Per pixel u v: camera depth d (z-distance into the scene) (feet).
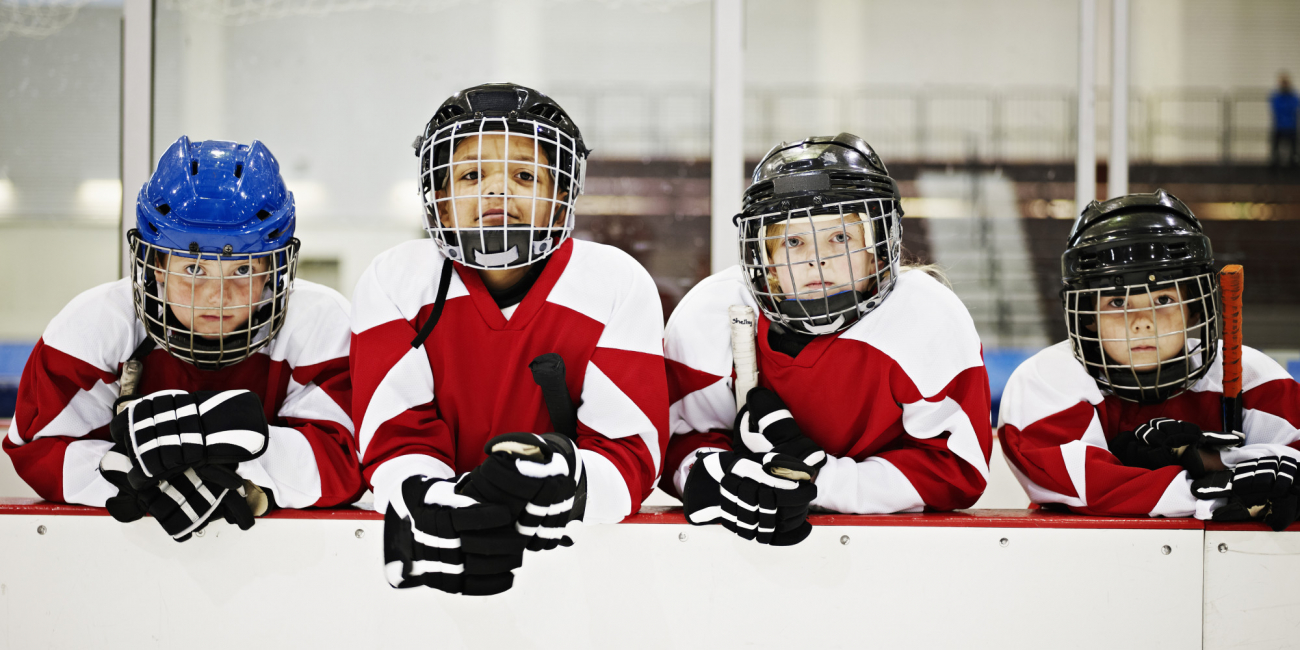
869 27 6.92
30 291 6.72
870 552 3.50
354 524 3.46
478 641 3.48
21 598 3.49
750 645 3.49
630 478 3.43
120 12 6.64
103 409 3.92
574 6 6.91
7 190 6.67
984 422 3.81
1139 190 7.10
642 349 3.70
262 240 3.74
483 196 3.41
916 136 6.99
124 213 6.63
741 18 6.84
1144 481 3.69
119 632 3.48
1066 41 6.95
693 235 7.02
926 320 3.81
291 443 3.59
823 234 3.68
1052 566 3.52
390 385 3.57
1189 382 4.09
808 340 3.94
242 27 6.78
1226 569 3.55
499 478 2.90
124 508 3.38
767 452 3.37
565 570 3.47
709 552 3.48
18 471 3.76
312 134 6.87
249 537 3.48
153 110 6.70
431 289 3.74
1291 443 4.13
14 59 6.63
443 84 6.92
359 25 6.86
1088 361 4.15
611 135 6.97
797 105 6.93
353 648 3.48
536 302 3.67
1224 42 6.98
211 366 3.87
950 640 3.51
